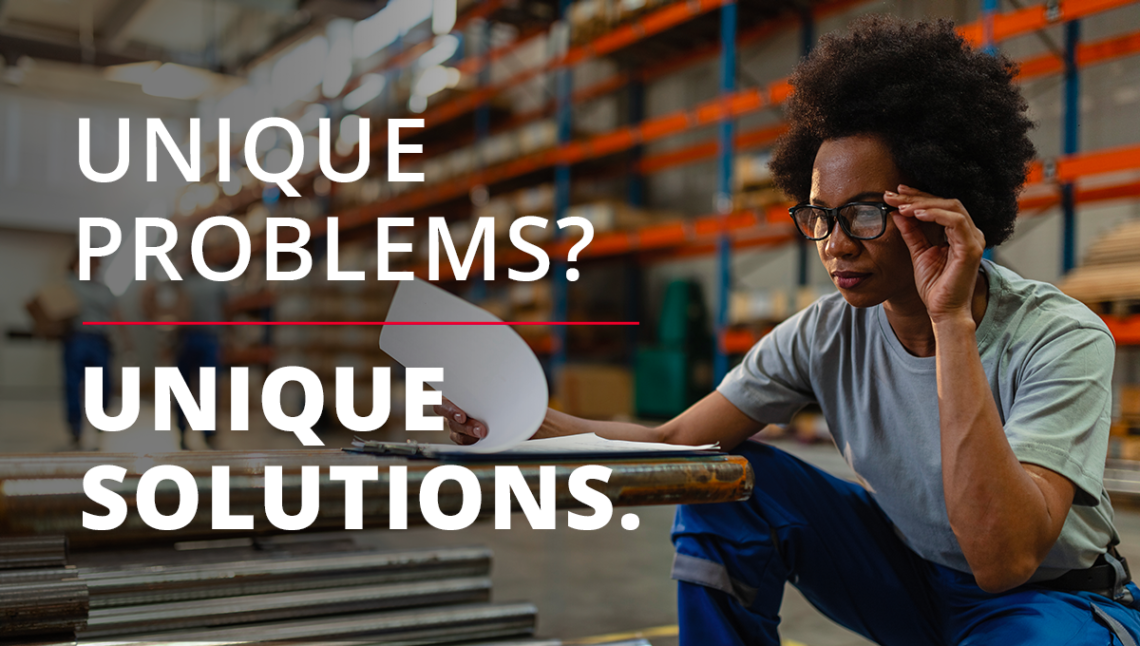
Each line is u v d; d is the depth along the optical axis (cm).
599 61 862
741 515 101
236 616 102
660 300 819
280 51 1192
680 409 677
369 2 850
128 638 94
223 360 1248
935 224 79
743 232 661
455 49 1009
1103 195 449
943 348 77
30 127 1573
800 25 647
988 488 73
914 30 85
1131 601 92
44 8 1236
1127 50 424
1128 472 310
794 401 109
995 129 81
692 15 612
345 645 96
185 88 1405
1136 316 355
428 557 129
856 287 83
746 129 720
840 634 189
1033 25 375
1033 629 82
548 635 179
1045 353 84
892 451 98
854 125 82
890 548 106
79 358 600
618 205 710
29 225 1567
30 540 96
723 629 99
